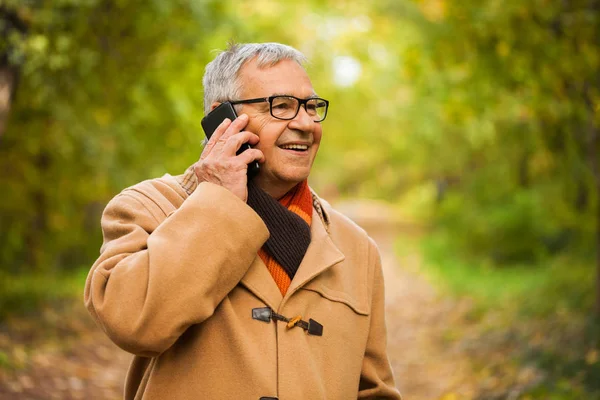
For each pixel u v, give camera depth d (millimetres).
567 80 5902
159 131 8336
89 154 8156
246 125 1786
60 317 7629
